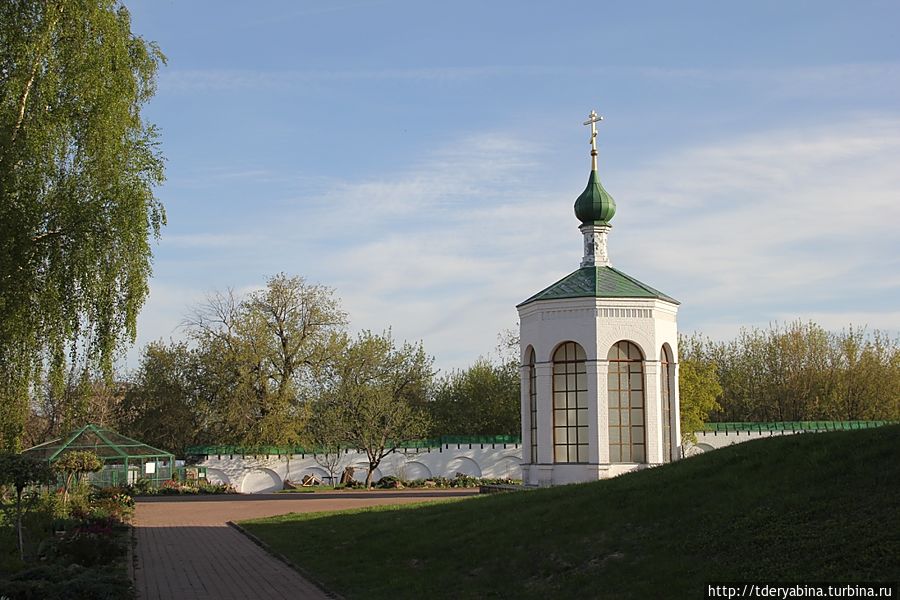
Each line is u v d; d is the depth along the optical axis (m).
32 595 14.17
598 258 33.22
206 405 61.34
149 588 17.39
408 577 16.73
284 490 54.19
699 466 18.23
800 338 74.38
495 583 15.17
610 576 13.76
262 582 18.00
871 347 71.56
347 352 63.75
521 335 32.50
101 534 22.00
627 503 17.42
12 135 23.78
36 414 61.72
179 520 32.66
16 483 20.08
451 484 54.28
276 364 61.06
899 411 69.25
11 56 24.69
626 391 30.78
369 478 56.66
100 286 25.06
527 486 31.45
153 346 64.19
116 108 25.53
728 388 76.25
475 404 70.88
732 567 12.68
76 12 25.31
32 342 24.67
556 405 31.30
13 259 23.44
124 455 51.22
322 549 21.41
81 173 25.27
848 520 12.92
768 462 16.55
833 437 16.64
